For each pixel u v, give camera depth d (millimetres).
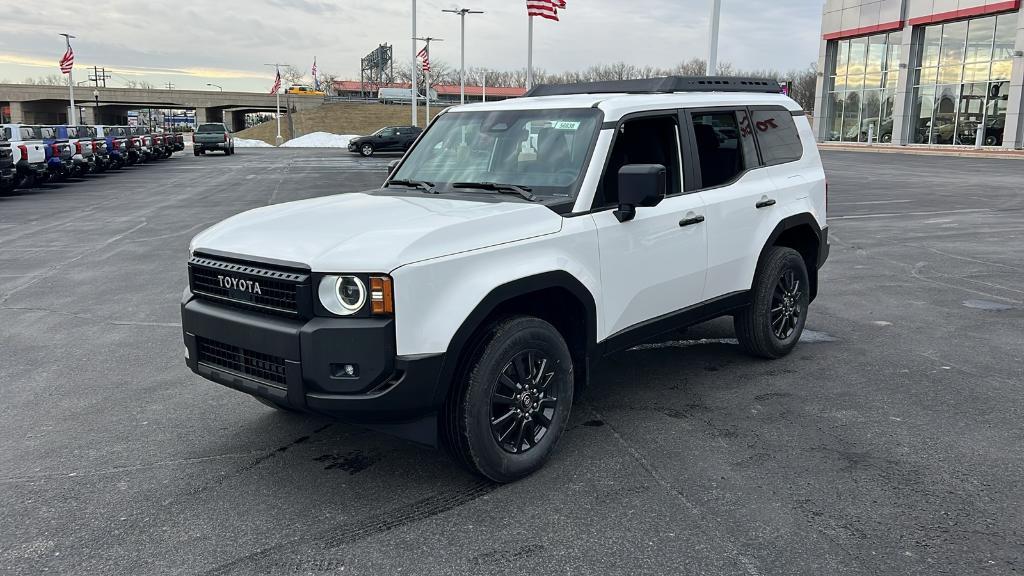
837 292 8156
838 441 4238
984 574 2943
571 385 4027
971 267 9523
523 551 3143
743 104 5367
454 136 4824
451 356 3393
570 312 4160
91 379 5500
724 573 2967
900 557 3064
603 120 4254
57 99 113000
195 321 3744
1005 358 5766
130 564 3088
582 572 2986
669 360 5824
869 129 48906
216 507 3564
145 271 9688
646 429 4449
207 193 20547
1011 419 4535
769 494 3617
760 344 5566
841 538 3213
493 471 3674
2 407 4941
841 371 5492
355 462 4062
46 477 3902
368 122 111500
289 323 3365
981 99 40656
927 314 7160
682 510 3473
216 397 5109
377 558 3104
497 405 3709
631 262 4285
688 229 4664
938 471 3840
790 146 5809
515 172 4359
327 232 3568
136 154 34156
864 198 18047
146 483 3826
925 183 22156
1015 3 37656
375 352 3242
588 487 3721
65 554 3164
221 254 3656
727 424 4516
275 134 106500
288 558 3113
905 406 4773
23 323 7117
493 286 3500
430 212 3779
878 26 46406
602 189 4168
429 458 4105
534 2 26703
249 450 4230
